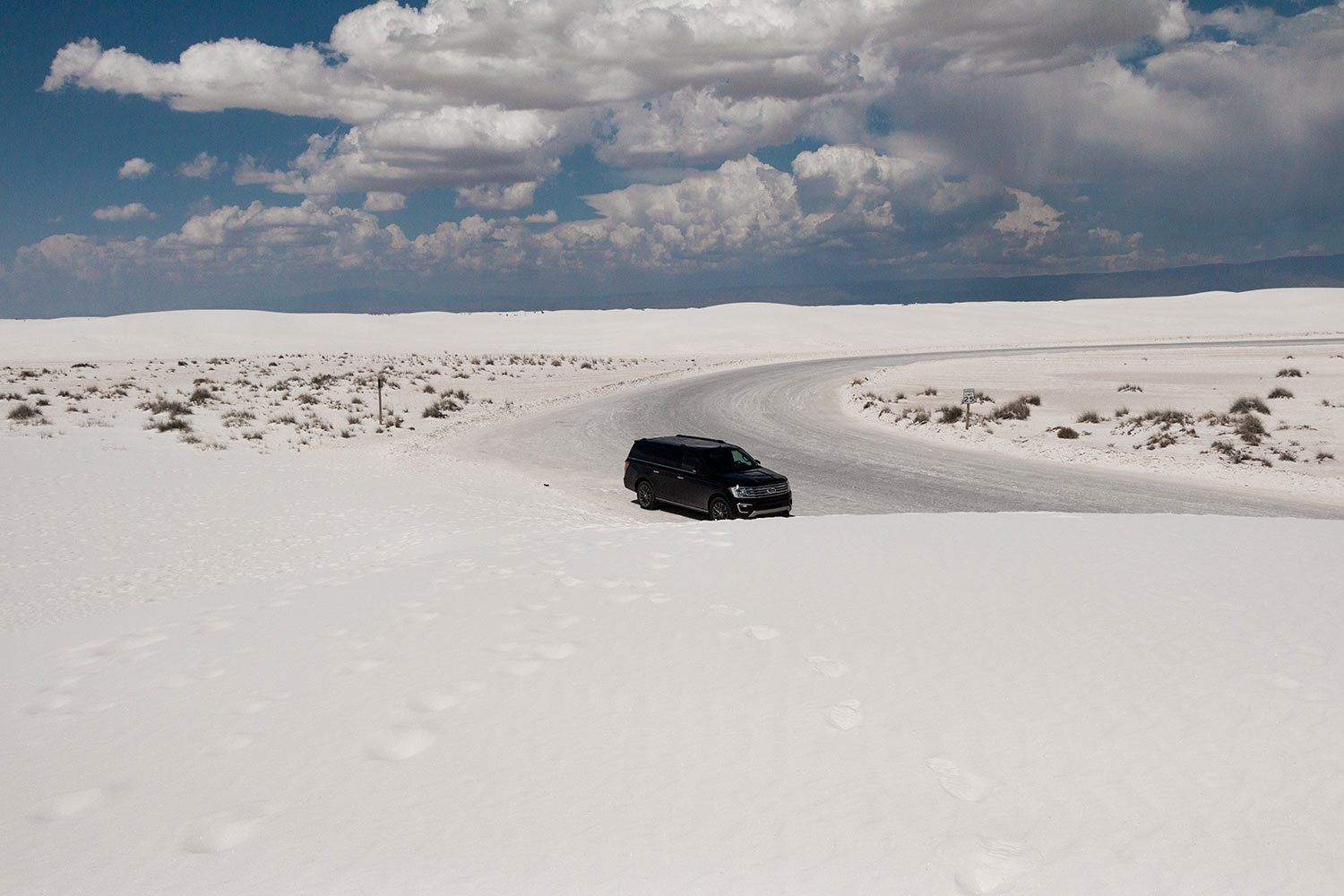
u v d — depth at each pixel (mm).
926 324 126250
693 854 3553
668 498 20641
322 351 98562
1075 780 4164
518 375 69812
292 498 20078
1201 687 5262
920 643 6301
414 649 6551
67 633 8836
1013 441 31156
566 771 4367
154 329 110500
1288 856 3486
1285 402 37625
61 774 4738
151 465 23891
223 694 5887
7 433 29938
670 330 121062
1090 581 7887
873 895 3240
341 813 4016
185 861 3652
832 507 20984
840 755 4480
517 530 16656
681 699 5316
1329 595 7145
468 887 3350
